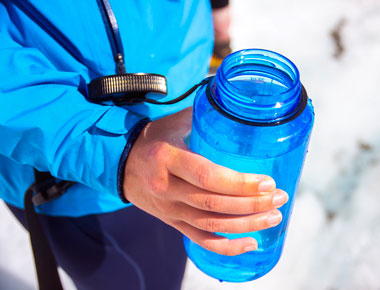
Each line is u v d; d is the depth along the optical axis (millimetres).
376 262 1800
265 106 614
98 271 1303
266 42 2416
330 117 2145
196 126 688
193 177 636
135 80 848
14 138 783
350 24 2502
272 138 634
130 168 757
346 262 1805
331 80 2270
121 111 818
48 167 842
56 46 890
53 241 1281
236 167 695
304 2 2605
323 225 1877
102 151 775
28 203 1048
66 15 871
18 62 786
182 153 656
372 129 2105
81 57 922
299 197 1937
